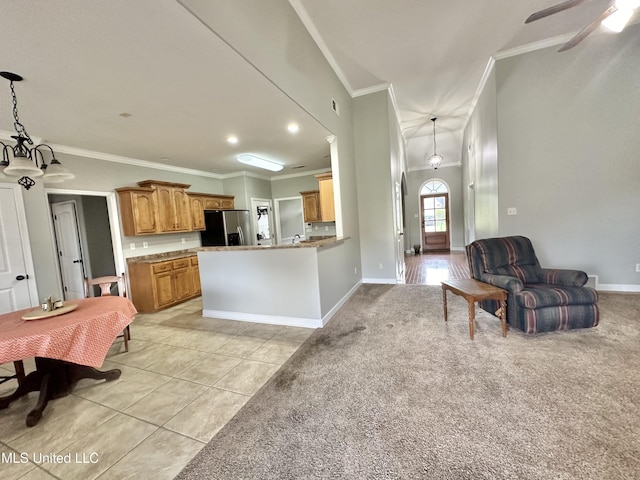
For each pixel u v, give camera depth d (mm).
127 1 1483
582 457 1322
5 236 3127
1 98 2346
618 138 3572
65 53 1854
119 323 2182
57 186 3680
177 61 2055
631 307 3127
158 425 1749
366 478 1290
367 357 2404
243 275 3521
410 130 7461
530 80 3840
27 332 1782
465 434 1505
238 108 2898
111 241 4750
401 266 5727
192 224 5289
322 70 3541
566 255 3877
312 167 6402
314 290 3174
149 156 4438
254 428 1657
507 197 4066
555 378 1937
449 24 3230
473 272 3207
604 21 2352
